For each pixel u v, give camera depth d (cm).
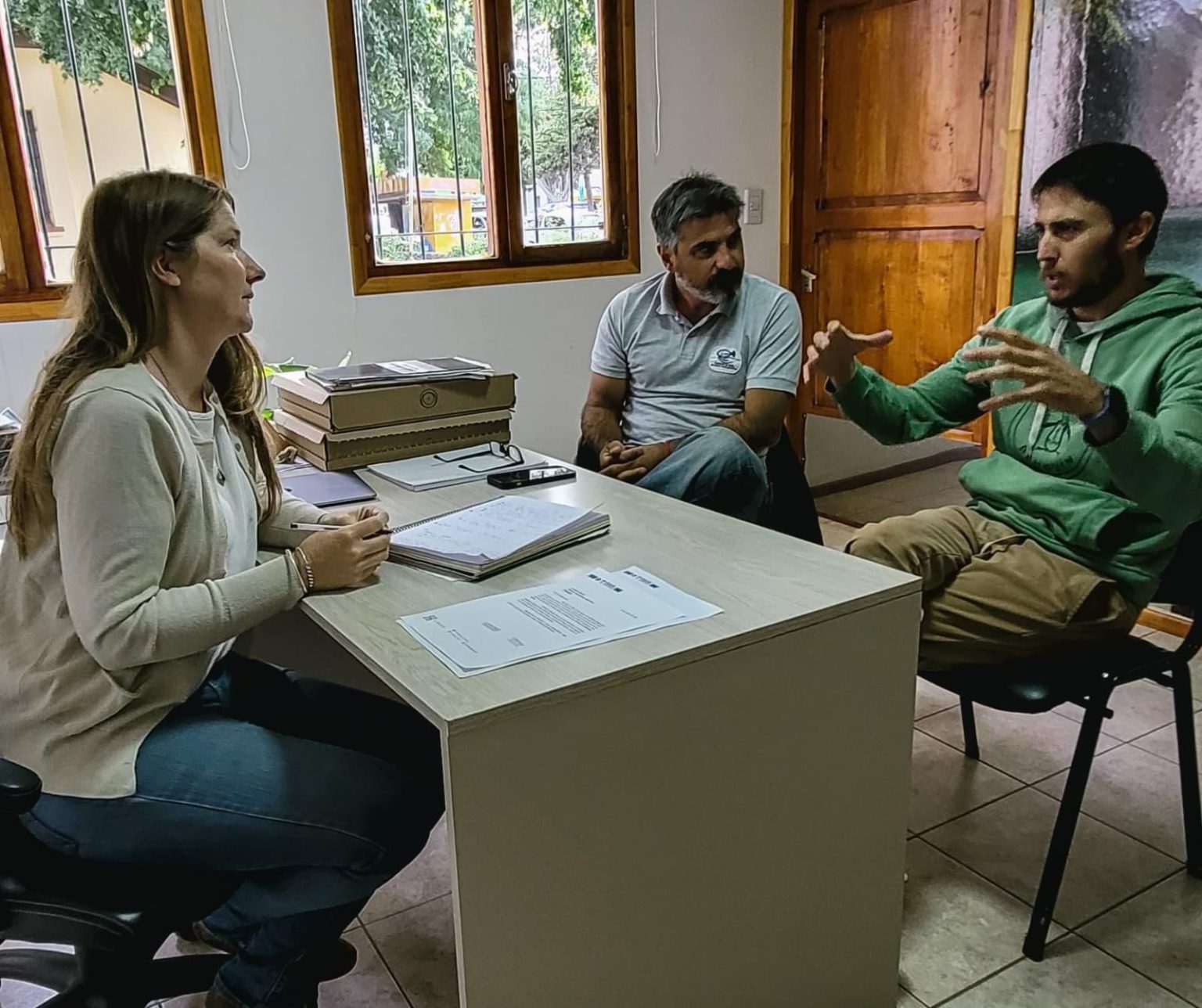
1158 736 225
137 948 109
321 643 188
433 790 128
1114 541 167
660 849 117
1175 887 175
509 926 107
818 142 371
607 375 248
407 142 312
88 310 119
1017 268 304
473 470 192
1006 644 166
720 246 224
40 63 262
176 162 283
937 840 190
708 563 140
